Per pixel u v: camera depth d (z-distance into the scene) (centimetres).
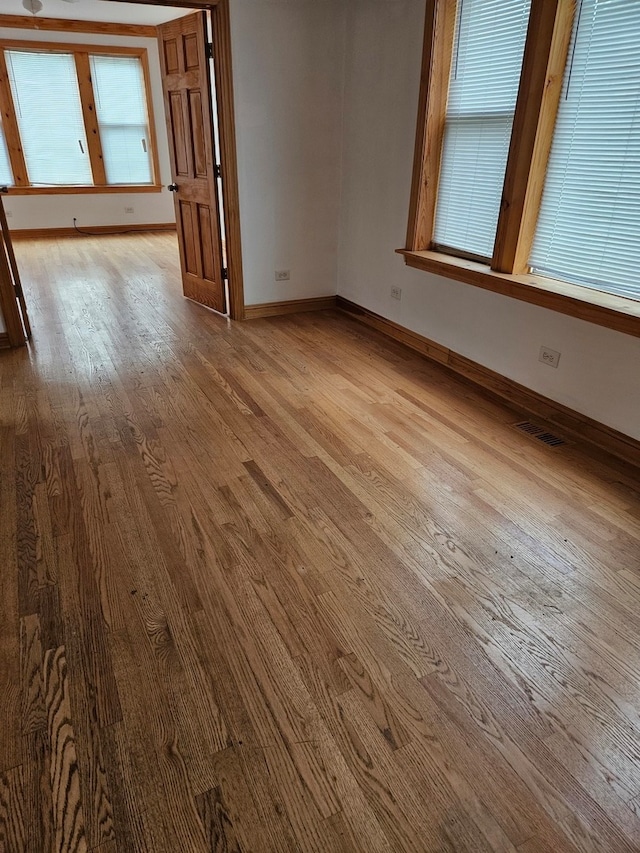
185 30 396
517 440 280
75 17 684
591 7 245
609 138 248
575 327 272
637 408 251
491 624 172
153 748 135
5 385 330
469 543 206
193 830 119
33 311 466
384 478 245
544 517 222
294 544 204
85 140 775
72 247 727
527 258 306
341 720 142
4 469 246
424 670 156
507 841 118
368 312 452
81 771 130
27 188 763
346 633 167
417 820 121
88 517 216
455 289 349
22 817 121
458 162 341
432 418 301
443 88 336
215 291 468
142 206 838
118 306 486
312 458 260
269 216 442
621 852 116
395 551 201
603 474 252
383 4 361
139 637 165
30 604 176
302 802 124
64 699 147
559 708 146
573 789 128
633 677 156
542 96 265
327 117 431
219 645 163
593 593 185
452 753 135
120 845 117
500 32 291
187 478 242
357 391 332
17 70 710
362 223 436
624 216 250
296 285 477
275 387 335
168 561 194
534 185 286
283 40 394
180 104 430
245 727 140
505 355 321
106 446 266
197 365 365
